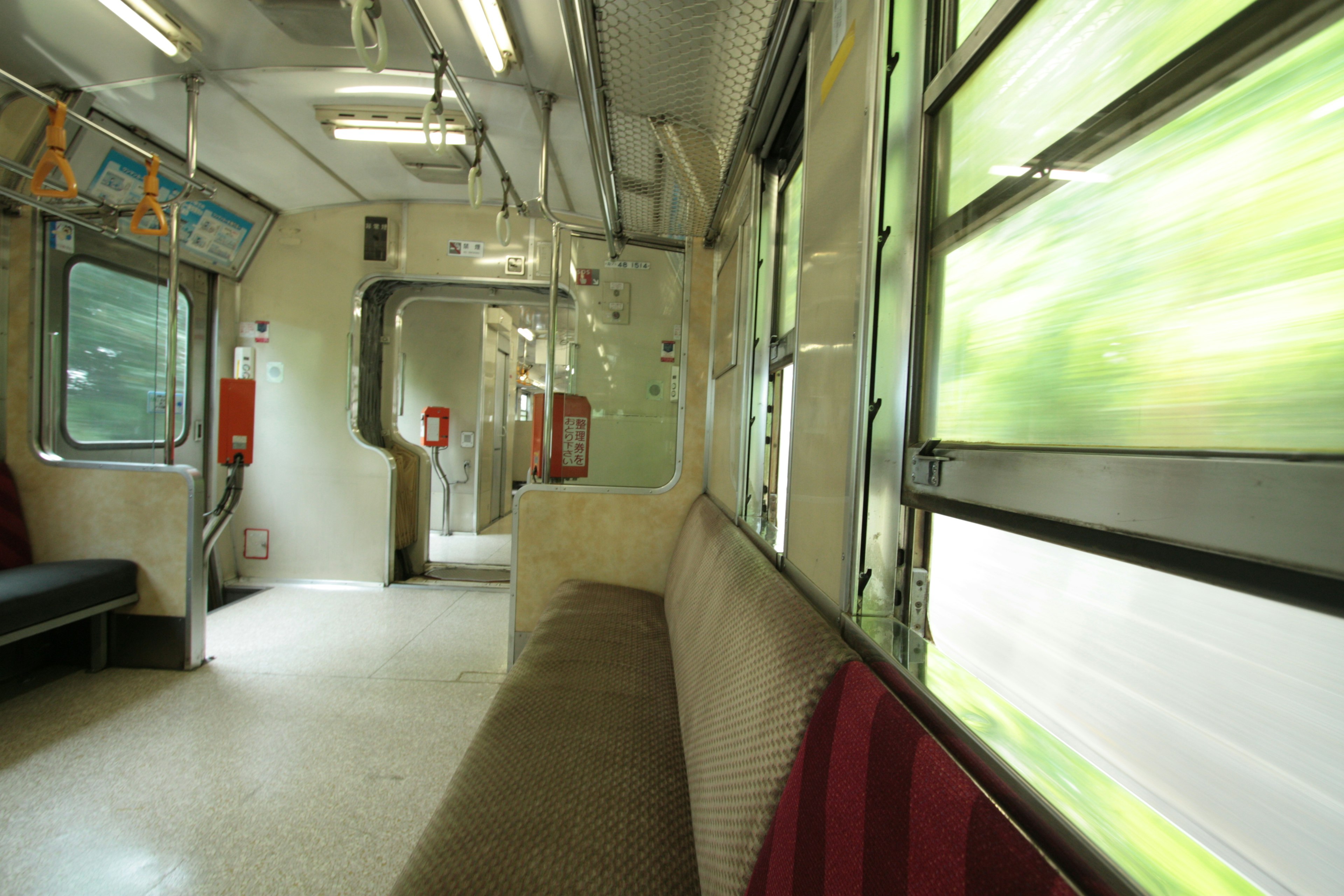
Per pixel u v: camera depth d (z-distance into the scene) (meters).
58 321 3.10
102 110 2.95
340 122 3.04
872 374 1.03
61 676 2.75
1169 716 0.57
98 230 2.95
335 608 3.88
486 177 3.73
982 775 0.63
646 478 3.96
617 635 2.29
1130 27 0.60
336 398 4.33
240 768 2.06
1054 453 0.64
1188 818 0.54
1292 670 0.48
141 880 1.55
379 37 1.63
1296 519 0.41
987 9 0.85
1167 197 0.56
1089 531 0.59
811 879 0.70
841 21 1.24
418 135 3.11
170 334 2.83
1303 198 0.44
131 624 2.86
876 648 0.91
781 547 1.78
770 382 2.19
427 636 3.42
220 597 4.04
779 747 0.91
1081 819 0.55
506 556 5.72
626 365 3.97
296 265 4.30
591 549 3.14
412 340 6.67
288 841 1.71
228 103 2.90
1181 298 0.54
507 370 8.27
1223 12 0.51
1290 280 0.45
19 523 2.85
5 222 2.94
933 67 0.95
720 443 2.88
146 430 3.64
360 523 4.37
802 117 1.92
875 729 0.71
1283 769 0.48
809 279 1.41
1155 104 0.57
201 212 3.74
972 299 0.86
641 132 2.10
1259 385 0.47
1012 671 0.79
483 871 1.05
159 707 2.48
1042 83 0.72
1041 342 0.71
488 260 4.25
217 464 4.21
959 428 0.89
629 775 1.37
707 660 1.49
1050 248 0.70
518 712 1.64
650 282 3.97
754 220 2.23
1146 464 0.52
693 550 2.43
